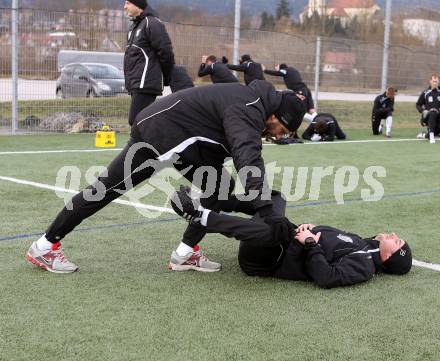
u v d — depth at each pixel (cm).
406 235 582
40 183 796
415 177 940
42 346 325
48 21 1355
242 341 337
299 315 375
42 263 445
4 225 581
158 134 410
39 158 1015
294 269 436
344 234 448
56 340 333
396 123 1997
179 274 451
